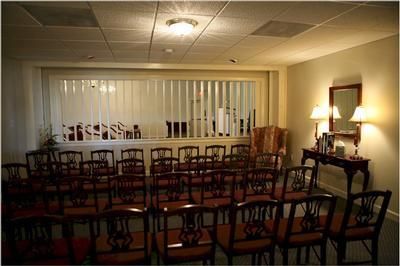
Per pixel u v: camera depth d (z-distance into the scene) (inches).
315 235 91.0
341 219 104.4
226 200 125.2
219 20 119.4
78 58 203.8
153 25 125.7
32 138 213.6
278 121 252.1
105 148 238.7
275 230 85.4
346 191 177.9
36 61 210.8
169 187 124.6
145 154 245.1
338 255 93.0
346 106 175.2
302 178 145.9
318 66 203.9
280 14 112.1
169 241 87.7
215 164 205.0
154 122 265.3
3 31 134.0
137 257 79.9
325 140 178.7
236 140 262.2
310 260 107.0
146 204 127.1
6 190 111.7
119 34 140.6
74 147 233.9
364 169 153.4
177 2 99.1
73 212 115.0
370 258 107.8
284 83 249.1
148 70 242.4
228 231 95.0
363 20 120.0
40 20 119.1
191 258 81.4
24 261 73.5
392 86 143.9
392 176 144.9
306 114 220.1
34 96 216.4
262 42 157.9
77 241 88.8
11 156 194.5
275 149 238.4
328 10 108.0
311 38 150.2
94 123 273.0
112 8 104.8
